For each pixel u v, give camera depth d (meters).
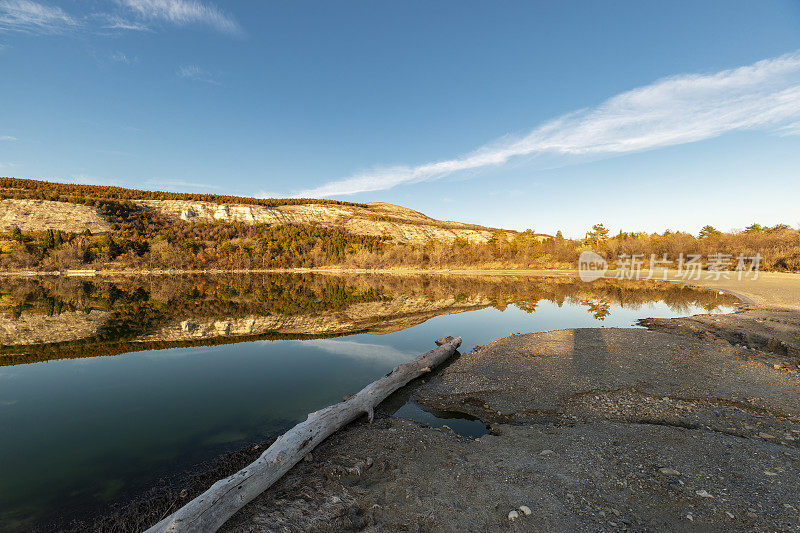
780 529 3.67
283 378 10.15
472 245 85.31
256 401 8.48
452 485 4.77
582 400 7.97
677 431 6.14
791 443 5.73
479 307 24.23
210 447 6.27
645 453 5.42
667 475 4.79
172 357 12.44
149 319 20.31
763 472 4.78
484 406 8.10
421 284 42.72
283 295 32.75
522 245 72.62
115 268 65.75
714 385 8.32
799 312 17.69
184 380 9.99
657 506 4.16
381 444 6.05
